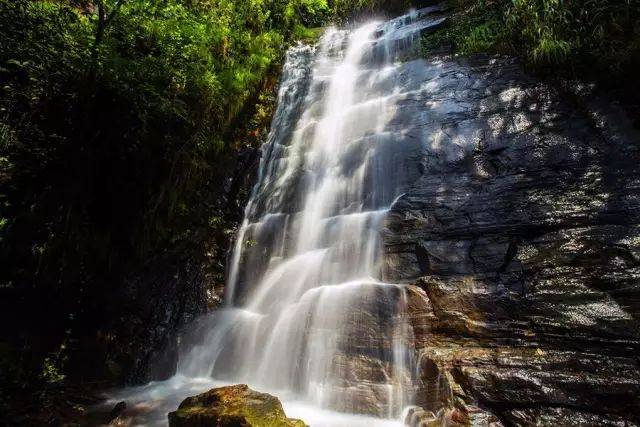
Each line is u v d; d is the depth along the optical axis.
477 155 6.18
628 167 5.04
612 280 4.11
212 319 6.24
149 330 5.97
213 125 8.07
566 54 6.68
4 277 5.60
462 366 3.88
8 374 4.89
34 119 5.96
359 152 7.45
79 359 5.54
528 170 5.62
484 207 5.45
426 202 5.91
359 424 3.99
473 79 7.75
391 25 12.36
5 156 5.72
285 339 5.14
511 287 4.50
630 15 6.62
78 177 6.17
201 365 5.69
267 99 10.04
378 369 4.34
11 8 5.92
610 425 3.18
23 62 5.79
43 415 4.43
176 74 7.12
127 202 6.66
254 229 7.45
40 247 5.80
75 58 5.96
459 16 10.39
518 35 7.99
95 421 4.40
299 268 6.25
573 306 4.09
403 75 8.99
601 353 3.66
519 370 3.70
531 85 6.97
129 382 5.43
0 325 5.36
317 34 13.60
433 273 5.00
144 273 6.58
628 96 5.87
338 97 9.38
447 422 3.56
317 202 7.30
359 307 4.86
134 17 7.39
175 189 7.18
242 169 8.52
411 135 7.11
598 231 4.56
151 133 6.70
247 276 6.78
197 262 7.00
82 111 6.09
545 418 3.34
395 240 5.63
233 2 11.09
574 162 5.43
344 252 5.97
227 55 9.51
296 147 8.58
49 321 5.75
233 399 3.91
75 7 7.05
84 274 6.24
